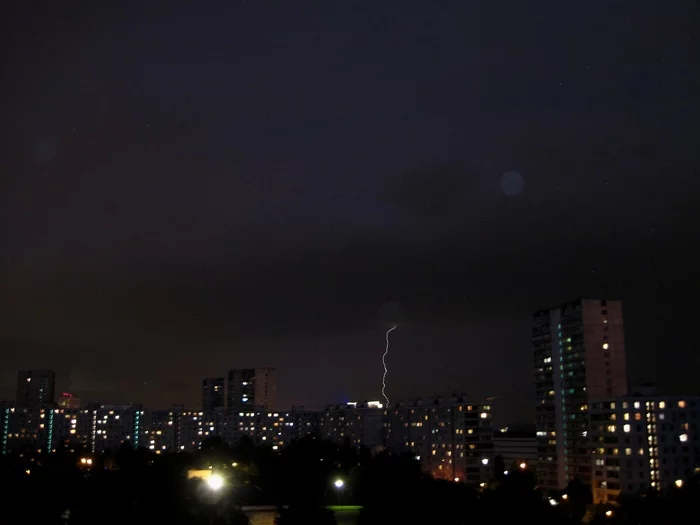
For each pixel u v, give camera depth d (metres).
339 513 119.50
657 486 198.88
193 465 198.00
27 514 108.75
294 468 198.38
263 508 118.56
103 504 109.62
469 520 116.19
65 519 107.69
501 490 126.75
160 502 109.25
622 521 146.62
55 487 120.81
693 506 139.38
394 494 134.00
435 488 131.25
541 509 121.75
